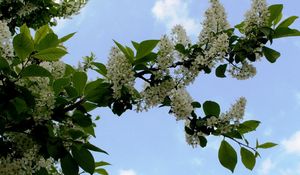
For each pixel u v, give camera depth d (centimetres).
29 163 358
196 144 402
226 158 408
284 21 429
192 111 397
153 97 379
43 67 354
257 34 416
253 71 422
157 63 390
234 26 440
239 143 410
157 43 371
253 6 415
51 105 364
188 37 417
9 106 347
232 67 422
